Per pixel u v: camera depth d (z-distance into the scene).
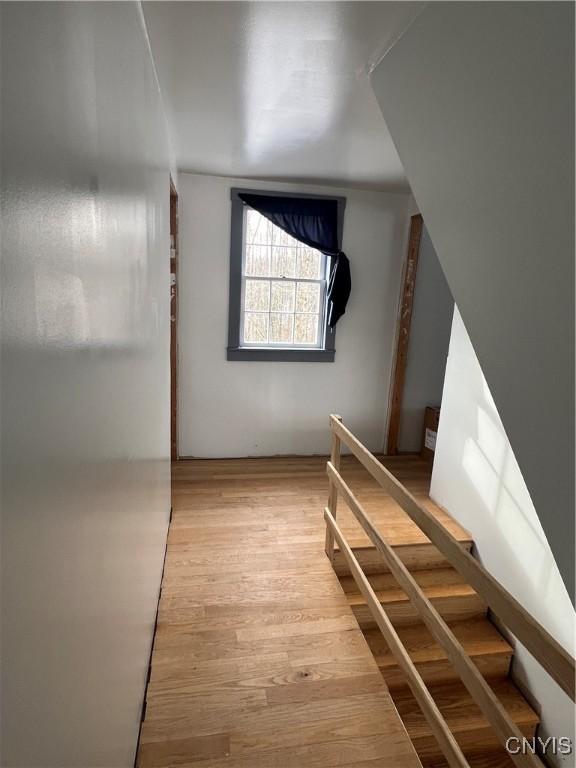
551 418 0.97
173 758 1.50
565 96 0.90
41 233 0.58
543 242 0.97
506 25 1.06
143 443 1.61
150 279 1.74
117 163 1.07
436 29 1.36
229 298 3.81
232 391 4.00
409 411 4.38
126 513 1.25
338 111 2.25
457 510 3.03
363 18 1.48
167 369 2.63
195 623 2.08
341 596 2.31
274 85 1.98
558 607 2.18
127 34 1.21
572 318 0.90
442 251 1.39
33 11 0.55
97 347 0.88
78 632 0.76
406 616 2.65
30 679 0.56
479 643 2.57
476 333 1.25
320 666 1.88
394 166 3.14
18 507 0.52
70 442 0.71
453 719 2.31
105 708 0.98
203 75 1.90
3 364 0.48
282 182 3.70
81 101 0.76
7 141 0.48
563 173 0.91
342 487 2.34
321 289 4.04
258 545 2.74
